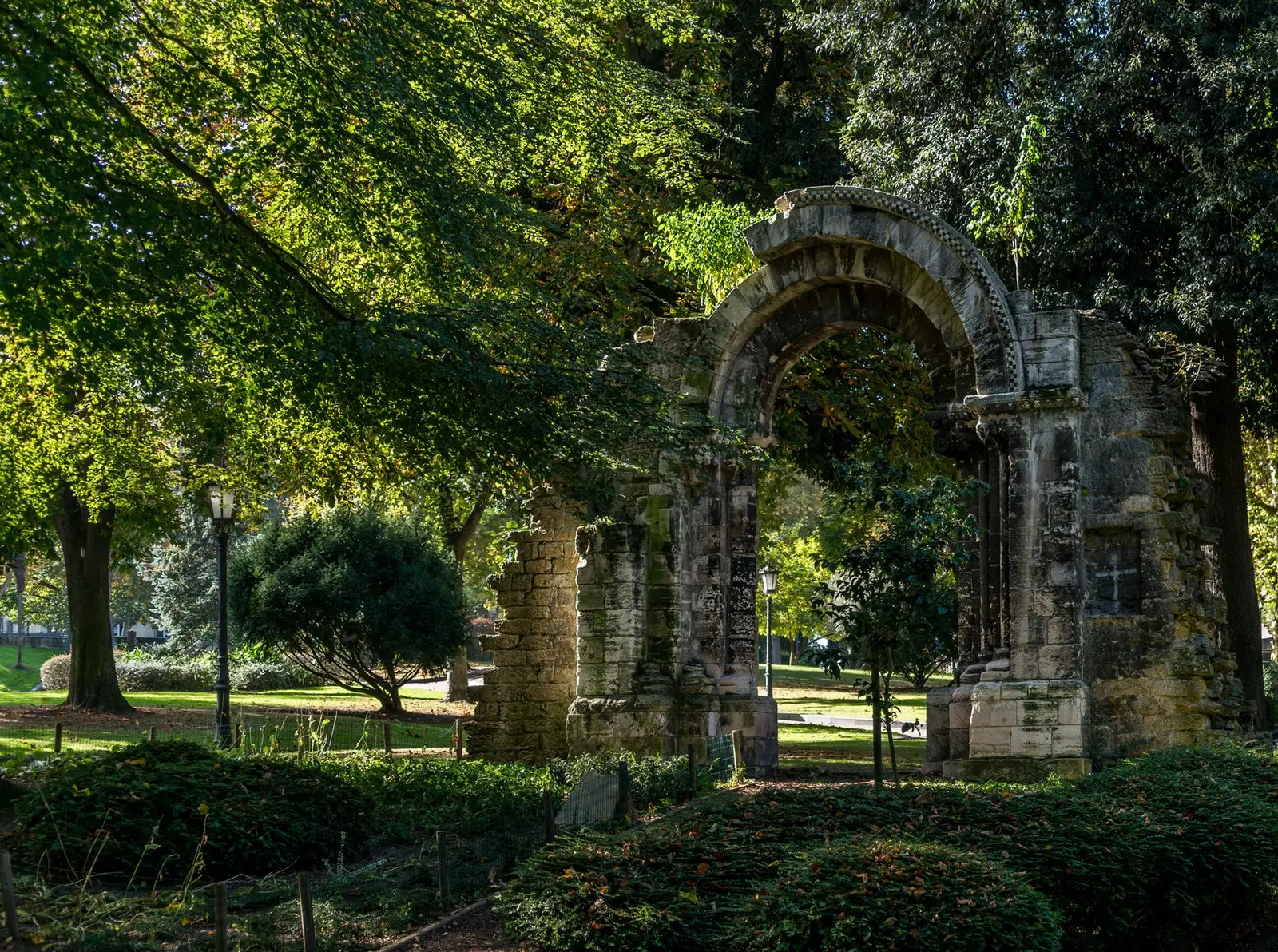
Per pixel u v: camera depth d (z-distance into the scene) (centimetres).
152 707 3638
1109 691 1938
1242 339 2448
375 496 3444
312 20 1554
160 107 1683
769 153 3209
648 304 3133
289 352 1569
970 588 2066
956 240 2009
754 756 2141
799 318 2222
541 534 2366
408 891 1186
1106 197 2411
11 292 1343
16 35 1395
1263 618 3991
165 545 5912
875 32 2719
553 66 1966
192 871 1163
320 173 1656
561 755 2283
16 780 1688
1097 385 1998
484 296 1902
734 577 2238
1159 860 1129
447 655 3638
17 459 2269
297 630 3412
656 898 936
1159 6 2311
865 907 856
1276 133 2294
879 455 1683
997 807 1131
